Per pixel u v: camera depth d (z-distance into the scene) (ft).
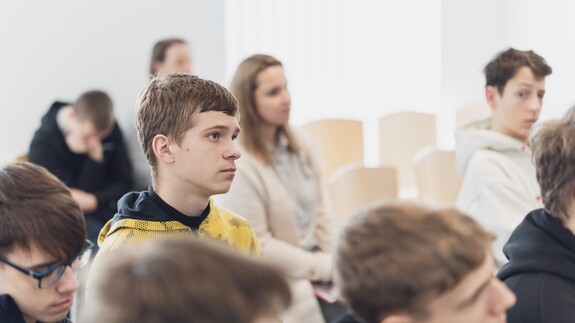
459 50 14.62
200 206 4.62
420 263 2.57
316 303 7.68
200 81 4.59
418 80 14.58
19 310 3.57
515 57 7.47
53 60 12.67
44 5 12.47
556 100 13.28
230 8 13.71
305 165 8.53
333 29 14.05
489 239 2.75
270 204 7.91
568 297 3.98
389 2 14.20
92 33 12.87
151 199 4.58
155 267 1.95
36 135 10.53
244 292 1.95
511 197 7.21
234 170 4.58
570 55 13.03
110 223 4.76
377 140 14.52
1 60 12.36
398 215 2.75
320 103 14.20
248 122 7.98
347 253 2.76
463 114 13.20
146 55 13.30
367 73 14.32
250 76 7.96
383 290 2.64
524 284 4.10
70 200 3.65
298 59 13.98
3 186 3.53
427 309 2.63
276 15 13.82
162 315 1.87
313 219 8.57
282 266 2.11
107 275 1.98
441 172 10.74
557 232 4.11
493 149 7.55
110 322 1.91
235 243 4.99
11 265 3.51
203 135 4.46
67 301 3.66
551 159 4.15
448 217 2.75
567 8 12.99
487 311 2.73
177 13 13.44
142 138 4.64
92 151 10.71
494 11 14.42
